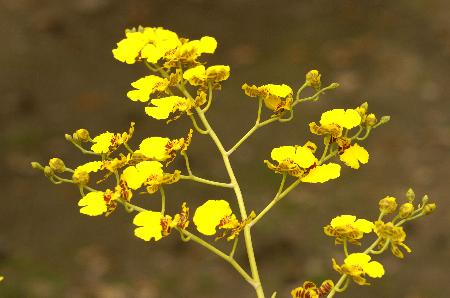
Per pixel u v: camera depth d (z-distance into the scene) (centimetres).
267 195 877
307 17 1257
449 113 1044
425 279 767
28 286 748
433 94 1078
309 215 849
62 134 1008
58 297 741
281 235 816
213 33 1233
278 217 843
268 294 753
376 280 754
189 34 1241
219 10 1285
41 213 868
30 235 835
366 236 809
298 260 788
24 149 972
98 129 1022
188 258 803
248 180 904
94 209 238
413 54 1160
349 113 255
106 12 1269
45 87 1101
